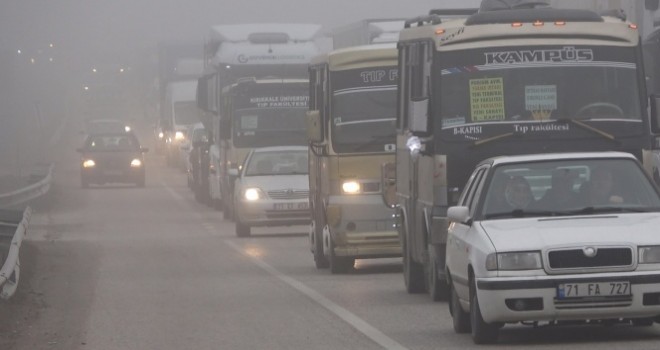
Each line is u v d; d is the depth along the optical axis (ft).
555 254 93.66
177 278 169.89
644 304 93.04
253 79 296.30
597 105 125.80
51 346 108.37
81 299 144.87
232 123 296.71
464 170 125.18
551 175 103.91
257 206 246.47
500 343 99.91
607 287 92.79
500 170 104.83
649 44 177.06
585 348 95.35
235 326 118.42
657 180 168.25
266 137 295.28
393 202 166.91
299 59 322.75
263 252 214.48
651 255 93.50
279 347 103.60
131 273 178.09
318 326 116.06
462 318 106.63
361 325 115.55
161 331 116.57
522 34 126.82
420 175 135.95
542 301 93.20
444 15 152.76
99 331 117.50
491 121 125.29
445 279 129.49
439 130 125.80
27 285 156.46
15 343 110.32
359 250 171.12
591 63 126.31
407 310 126.82
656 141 147.84
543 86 125.70
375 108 175.42
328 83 176.45
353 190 172.76
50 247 225.76
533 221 99.09
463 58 126.41
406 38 142.51
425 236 135.13
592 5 200.85
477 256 96.12
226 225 289.33
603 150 125.18
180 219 311.88
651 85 176.45
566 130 124.88
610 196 102.37
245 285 158.30
